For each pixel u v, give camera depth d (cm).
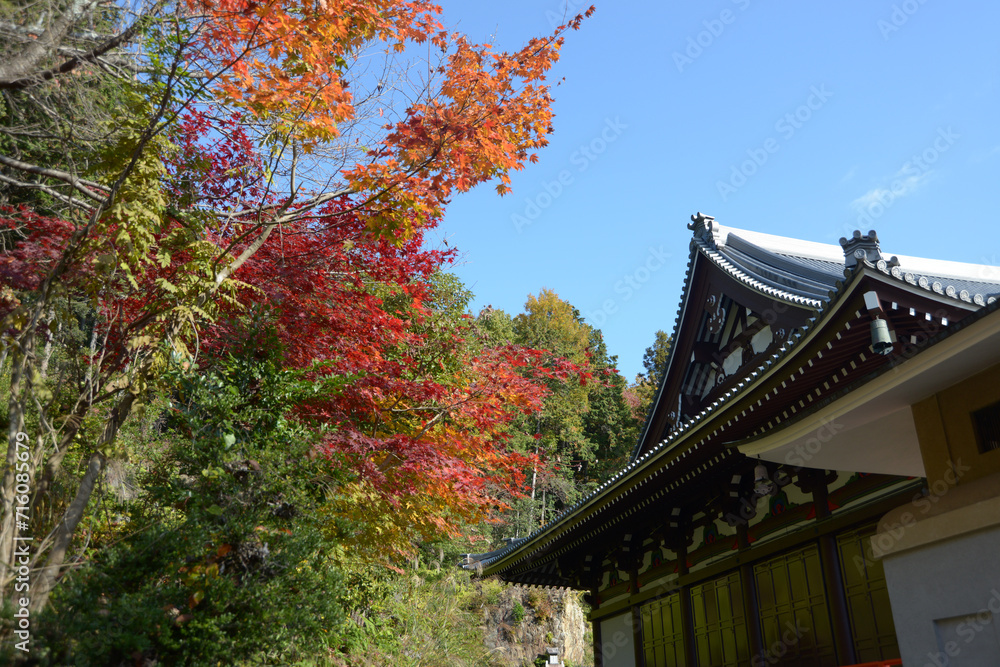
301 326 862
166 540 643
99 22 696
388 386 873
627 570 1352
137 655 547
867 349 706
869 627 768
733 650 1014
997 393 457
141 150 634
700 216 1569
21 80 612
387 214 771
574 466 3853
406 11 713
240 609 632
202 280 673
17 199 902
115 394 724
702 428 877
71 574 591
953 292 637
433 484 888
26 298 659
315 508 768
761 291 1289
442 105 736
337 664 986
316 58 668
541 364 1048
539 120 751
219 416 751
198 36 638
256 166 820
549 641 2619
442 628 1497
